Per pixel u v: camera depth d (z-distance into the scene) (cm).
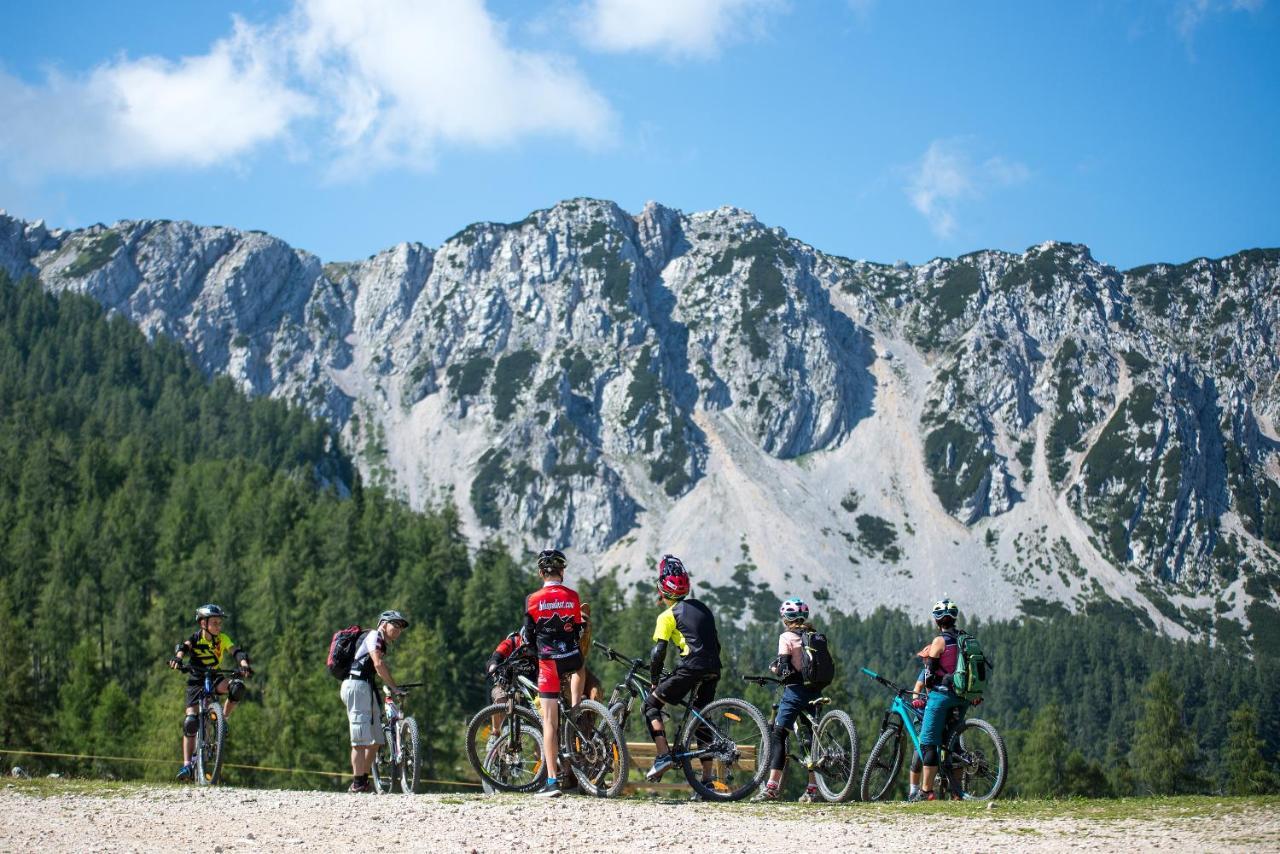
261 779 8038
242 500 17062
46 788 1811
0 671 8862
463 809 1503
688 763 1734
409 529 17975
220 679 2227
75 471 18838
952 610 1894
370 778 2027
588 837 1303
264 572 13088
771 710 10762
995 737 1798
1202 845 1194
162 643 11825
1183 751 12575
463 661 13425
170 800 1641
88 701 9294
